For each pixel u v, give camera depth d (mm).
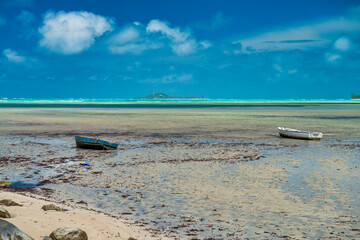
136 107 131250
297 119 66625
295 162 24188
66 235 8906
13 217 10508
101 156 26750
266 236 11383
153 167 22516
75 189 17172
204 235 11383
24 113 82062
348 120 64438
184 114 82500
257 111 101250
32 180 19000
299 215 13422
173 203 14930
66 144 32844
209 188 17359
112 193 16484
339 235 11484
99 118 66562
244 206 14516
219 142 34625
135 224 12172
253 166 22766
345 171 21234
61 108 116500
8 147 30328
